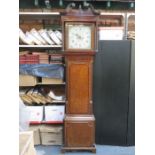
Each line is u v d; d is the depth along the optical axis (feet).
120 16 13.41
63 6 13.41
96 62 12.48
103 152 11.91
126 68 12.41
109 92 12.53
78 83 11.64
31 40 12.72
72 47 11.34
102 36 12.57
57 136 12.84
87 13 11.17
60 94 13.52
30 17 13.47
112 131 12.63
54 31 12.87
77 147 11.76
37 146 12.69
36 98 12.81
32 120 12.75
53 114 12.87
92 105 12.15
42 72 12.51
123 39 12.66
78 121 11.66
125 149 12.28
